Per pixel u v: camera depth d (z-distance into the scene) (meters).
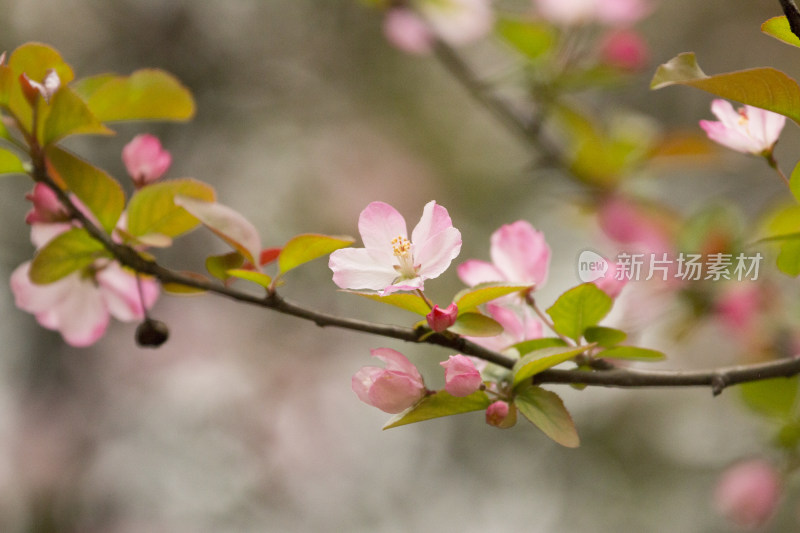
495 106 4.89
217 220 2.25
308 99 8.12
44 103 2.29
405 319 7.02
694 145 4.62
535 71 4.72
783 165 6.34
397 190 7.72
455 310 1.92
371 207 1.99
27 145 2.38
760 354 4.05
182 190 2.44
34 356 7.05
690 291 3.87
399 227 1.98
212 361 7.27
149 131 7.49
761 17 7.72
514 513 6.73
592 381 2.13
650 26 7.82
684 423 6.61
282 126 8.03
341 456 7.09
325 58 8.15
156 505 6.80
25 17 7.48
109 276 2.83
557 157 4.82
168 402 7.16
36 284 2.40
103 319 2.84
